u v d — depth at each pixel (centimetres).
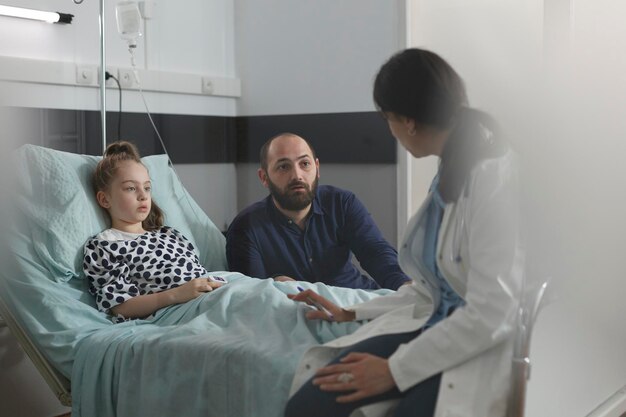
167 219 152
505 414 122
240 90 162
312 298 140
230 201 159
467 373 121
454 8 153
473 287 118
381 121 159
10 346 151
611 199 179
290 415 126
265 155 160
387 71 137
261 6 162
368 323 134
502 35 154
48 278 143
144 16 156
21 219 144
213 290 146
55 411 151
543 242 147
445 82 135
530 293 133
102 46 153
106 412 137
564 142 160
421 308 134
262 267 156
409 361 121
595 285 179
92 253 144
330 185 162
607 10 181
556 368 169
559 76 162
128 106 156
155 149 157
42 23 145
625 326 201
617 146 180
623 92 184
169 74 158
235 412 130
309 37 162
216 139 161
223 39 161
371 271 159
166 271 146
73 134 151
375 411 123
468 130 127
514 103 152
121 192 149
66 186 146
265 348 132
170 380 134
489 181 120
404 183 161
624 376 212
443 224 122
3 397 150
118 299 142
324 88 162
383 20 158
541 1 162
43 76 146
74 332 140
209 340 134
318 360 128
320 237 159
